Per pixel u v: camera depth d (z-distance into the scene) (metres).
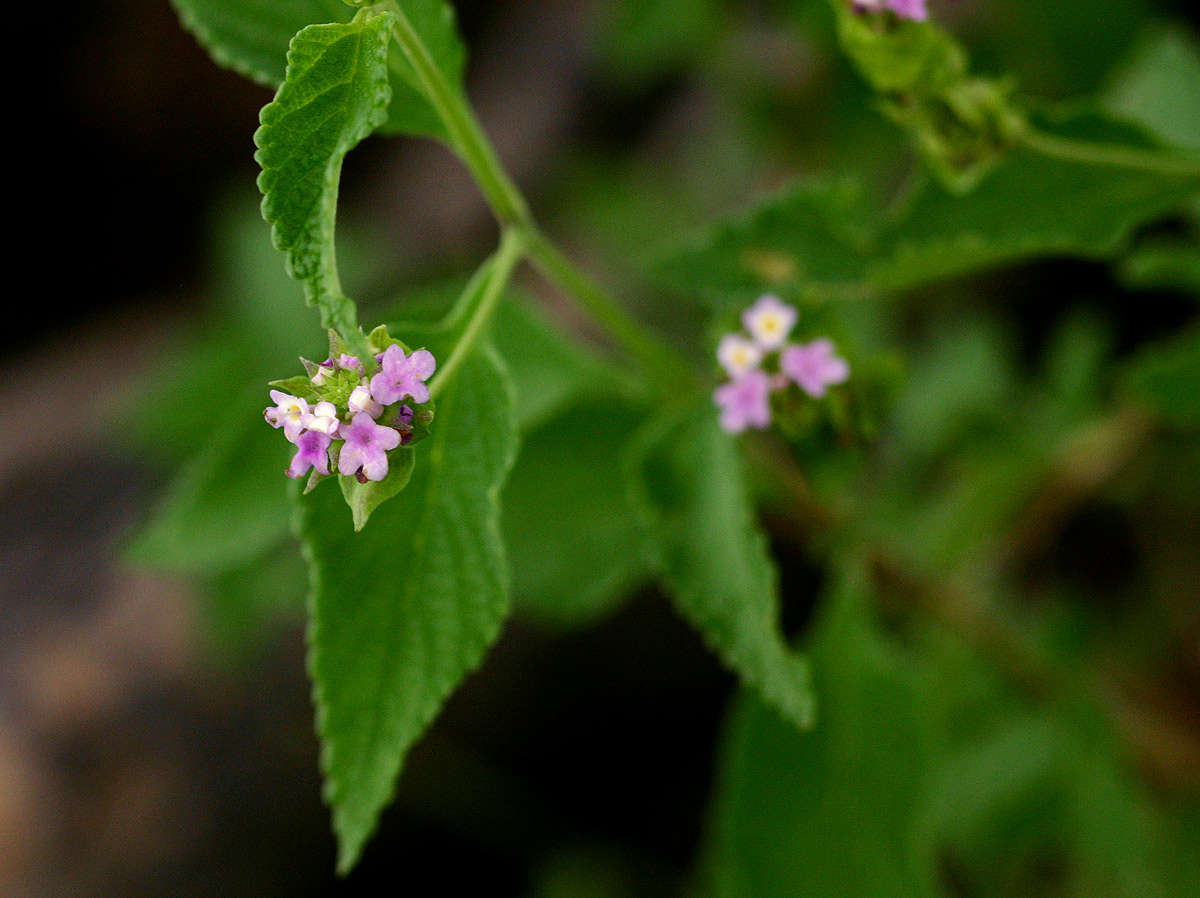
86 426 0.72
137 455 0.67
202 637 0.59
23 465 0.69
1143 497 0.58
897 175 0.66
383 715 0.40
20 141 0.92
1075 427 0.57
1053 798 0.52
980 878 0.54
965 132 0.42
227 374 0.59
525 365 0.45
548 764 0.66
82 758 0.58
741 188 0.72
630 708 0.65
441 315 0.45
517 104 0.90
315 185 0.38
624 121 0.84
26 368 0.85
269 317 0.60
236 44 0.42
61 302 0.94
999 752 0.53
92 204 0.95
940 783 0.49
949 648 0.50
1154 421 0.55
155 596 0.60
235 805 0.59
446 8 0.41
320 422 0.37
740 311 0.43
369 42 0.37
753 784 0.45
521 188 0.84
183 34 0.92
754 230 0.44
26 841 0.56
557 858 0.65
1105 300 0.64
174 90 0.93
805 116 0.68
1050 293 0.65
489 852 0.65
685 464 0.43
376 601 0.40
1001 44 0.62
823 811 0.45
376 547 0.40
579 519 0.47
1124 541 0.58
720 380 0.43
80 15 0.89
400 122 0.42
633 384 0.45
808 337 0.43
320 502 0.40
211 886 0.58
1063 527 0.59
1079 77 0.61
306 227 0.37
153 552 0.45
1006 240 0.43
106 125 0.93
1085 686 0.50
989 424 0.59
